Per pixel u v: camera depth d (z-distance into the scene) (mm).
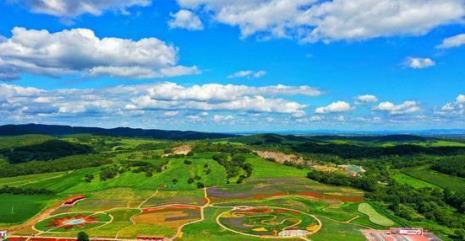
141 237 148125
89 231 156750
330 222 165000
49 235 153000
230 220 168375
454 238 148000
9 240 148375
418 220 171750
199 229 156375
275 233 150750
